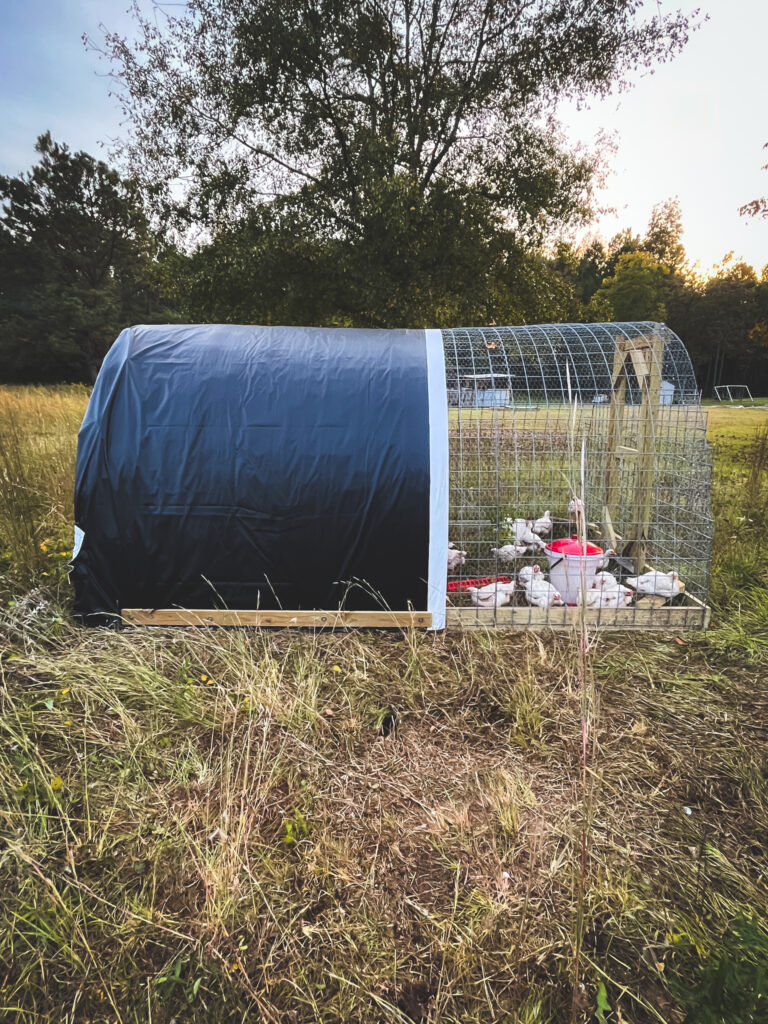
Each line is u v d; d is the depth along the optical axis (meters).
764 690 3.47
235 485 3.83
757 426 16.31
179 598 3.95
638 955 1.90
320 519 3.86
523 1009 1.72
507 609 4.12
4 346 35.16
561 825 2.39
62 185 39.16
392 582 3.98
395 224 11.72
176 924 1.95
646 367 4.79
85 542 3.83
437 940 1.92
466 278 13.84
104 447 3.82
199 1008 1.73
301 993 1.76
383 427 3.93
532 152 14.20
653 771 2.75
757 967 1.69
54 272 38.56
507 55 14.08
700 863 2.25
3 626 3.68
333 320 15.48
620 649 3.86
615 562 5.43
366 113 14.28
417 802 2.52
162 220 13.97
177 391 3.98
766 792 2.64
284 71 13.23
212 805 2.43
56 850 2.21
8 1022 1.69
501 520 5.79
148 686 3.09
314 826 2.35
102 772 2.61
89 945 1.88
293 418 3.93
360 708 3.13
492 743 2.93
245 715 2.95
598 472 5.62
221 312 14.55
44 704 3.00
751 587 4.78
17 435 8.20
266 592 3.97
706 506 4.35
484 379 4.26
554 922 1.99
